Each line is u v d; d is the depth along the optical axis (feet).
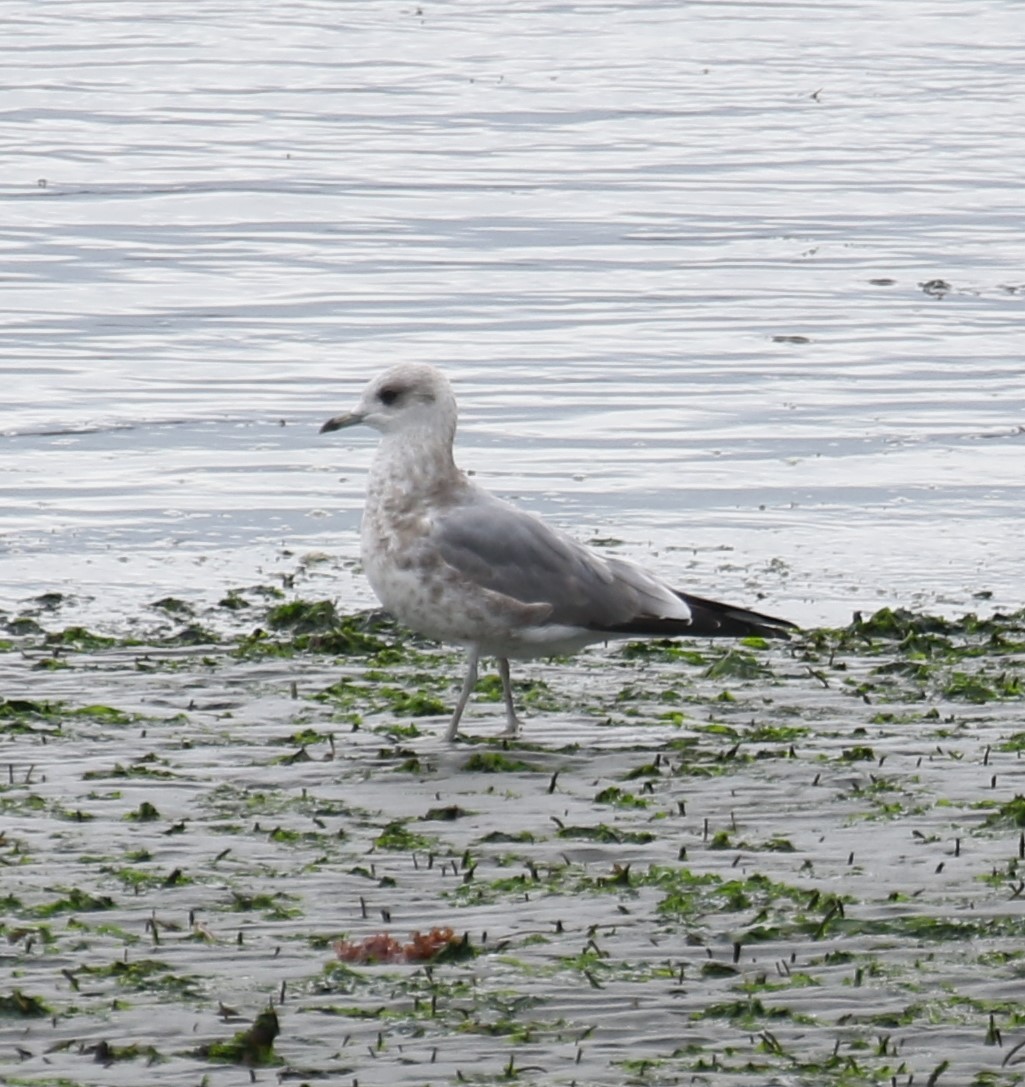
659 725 44.29
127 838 36.22
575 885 34.06
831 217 101.55
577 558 44.16
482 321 84.33
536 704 45.91
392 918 32.55
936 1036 28.32
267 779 40.06
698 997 29.60
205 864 34.99
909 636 51.11
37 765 40.50
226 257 92.17
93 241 93.86
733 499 65.05
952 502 64.95
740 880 34.27
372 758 41.60
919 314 86.22
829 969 30.63
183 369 77.46
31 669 47.91
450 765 41.22
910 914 32.78
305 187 103.96
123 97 120.88
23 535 60.80
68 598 55.42
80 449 68.80
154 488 65.31
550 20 144.66
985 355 80.79
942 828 37.14
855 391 76.18
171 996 29.53
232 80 125.90
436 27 141.90
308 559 59.52
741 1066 27.37
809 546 60.95
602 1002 29.40
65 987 29.68
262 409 73.41
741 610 45.11
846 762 41.22
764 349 81.15
